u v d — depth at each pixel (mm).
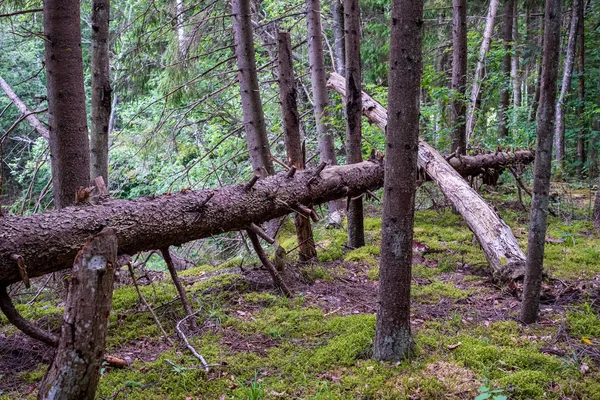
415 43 2723
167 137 9180
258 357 3281
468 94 7453
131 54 8352
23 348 3408
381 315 3113
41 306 4234
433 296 4340
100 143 4727
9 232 2846
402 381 2842
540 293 3953
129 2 10336
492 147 9039
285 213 4523
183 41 8242
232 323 3826
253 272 4957
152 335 3670
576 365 2986
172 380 2975
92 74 4645
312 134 10219
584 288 4230
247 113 6566
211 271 5355
